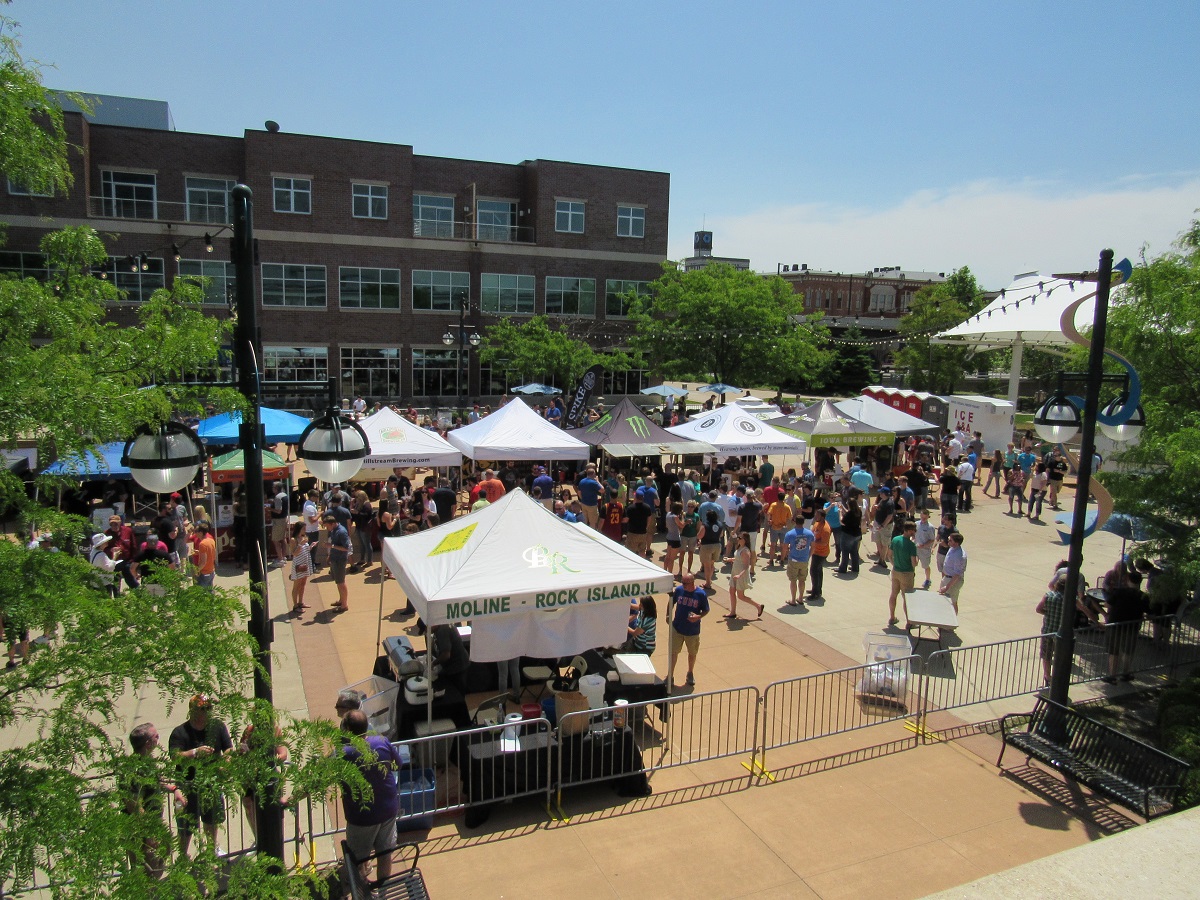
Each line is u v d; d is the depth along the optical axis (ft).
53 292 15.01
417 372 135.64
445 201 138.51
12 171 14.25
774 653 37.09
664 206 149.89
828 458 79.15
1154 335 33.99
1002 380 175.22
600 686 26.50
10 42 13.30
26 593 11.54
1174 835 11.83
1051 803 25.16
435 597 24.84
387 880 19.12
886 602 45.21
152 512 56.95
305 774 12.83
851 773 26.89
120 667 11.51
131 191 118.42
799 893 20.68
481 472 68.33
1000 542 60.64
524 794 24.12
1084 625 37.35
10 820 10.18
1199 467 28.45
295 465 79.15
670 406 120.98
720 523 46.14
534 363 122.01
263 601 15.98
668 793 25.55
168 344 14.75
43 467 12.92
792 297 166.71
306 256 126.41
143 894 10.08
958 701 32.53
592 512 55.98
